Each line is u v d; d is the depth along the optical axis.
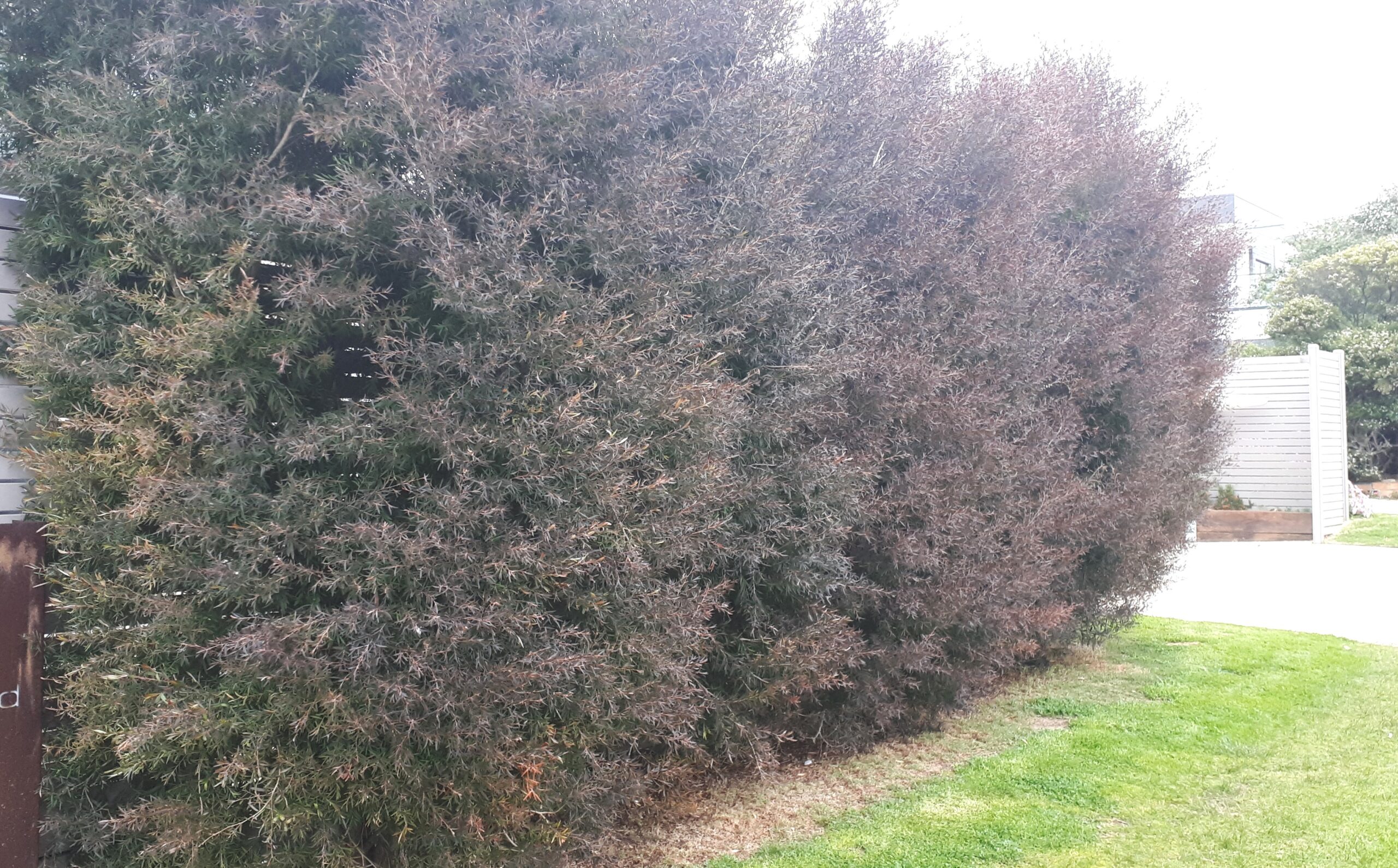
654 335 4.04
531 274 3.58
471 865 3.61
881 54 6.02
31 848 3.29
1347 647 8.83
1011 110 6.79
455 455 3.34
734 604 5.07
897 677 5.84
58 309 3.37
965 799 5.05
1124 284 8.12
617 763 4.10
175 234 3.29
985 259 6.23
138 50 3.31
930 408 5.61
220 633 3.26
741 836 4.61
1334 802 4.94
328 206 3.21
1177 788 5.20
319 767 3.20
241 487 3.23
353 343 3.77
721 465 4.07
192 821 3.15
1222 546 17.50
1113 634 9.28
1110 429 7.90
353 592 3.27
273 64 3.49
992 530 5.97
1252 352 21.66
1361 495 21.45
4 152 3.69
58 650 3.43
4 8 3.55
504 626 3.34
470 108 3.72
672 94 4.40
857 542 5.67
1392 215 36.53
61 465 3.21
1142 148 8.59
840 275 5.16
